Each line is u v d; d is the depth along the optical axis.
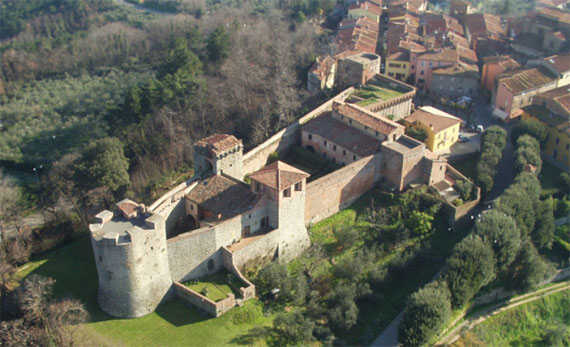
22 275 96.94
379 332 96.31
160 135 135.62
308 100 152.38
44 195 128.25
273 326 90.31
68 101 179.12
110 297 87.50
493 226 106.88
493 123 155.88
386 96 147.50
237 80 153.00
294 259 107.56
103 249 83.69
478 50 198.50
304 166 129.62
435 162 120.56
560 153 140.50
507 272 111.38
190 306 91.38
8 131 166.12
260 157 124.69
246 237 100.94
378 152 120.94
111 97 176.25
